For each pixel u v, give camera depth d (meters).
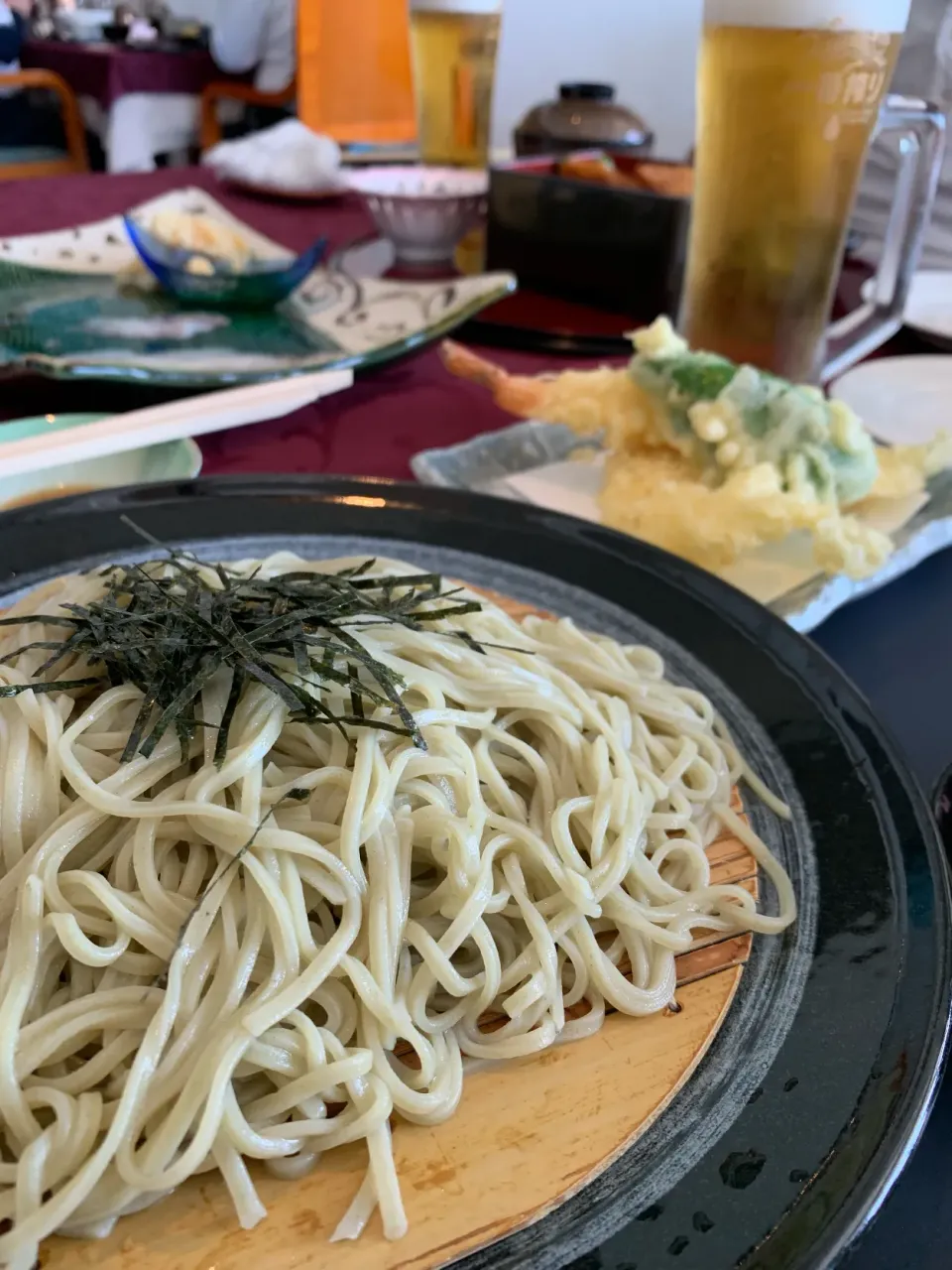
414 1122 0.21
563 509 0.43
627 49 1.57
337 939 0.23
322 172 0.92
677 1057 0.22
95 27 1.82
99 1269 0.18
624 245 0.67
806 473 0.39
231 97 1.72
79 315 0.57
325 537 0.36
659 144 1.65
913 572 0.42
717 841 0.28
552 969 0.24
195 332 0.56
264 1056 0.21
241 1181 0.19
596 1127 0.20
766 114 0.45
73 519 0.34
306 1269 0.18
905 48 0.97
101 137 1.68
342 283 0.65
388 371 0.59
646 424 0.44
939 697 0.35
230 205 0.89
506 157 1.03
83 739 0.25
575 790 0.28
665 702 0.31
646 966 0.24
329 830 0.25
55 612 0.28
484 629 0.32
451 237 0.72
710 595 0.35
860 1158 0.18
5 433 0.41
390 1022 0.22
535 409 0.45
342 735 0.25
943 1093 0.22
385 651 0.28
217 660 0.23
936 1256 0.19
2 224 0.76
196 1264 0.18
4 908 0.22
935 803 0.28
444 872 0.26
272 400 0.44
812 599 0.36
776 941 0.24
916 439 0.50
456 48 0.80
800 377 0.53
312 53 1.29
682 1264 0.17
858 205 0.95
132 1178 0.19
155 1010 0.21
